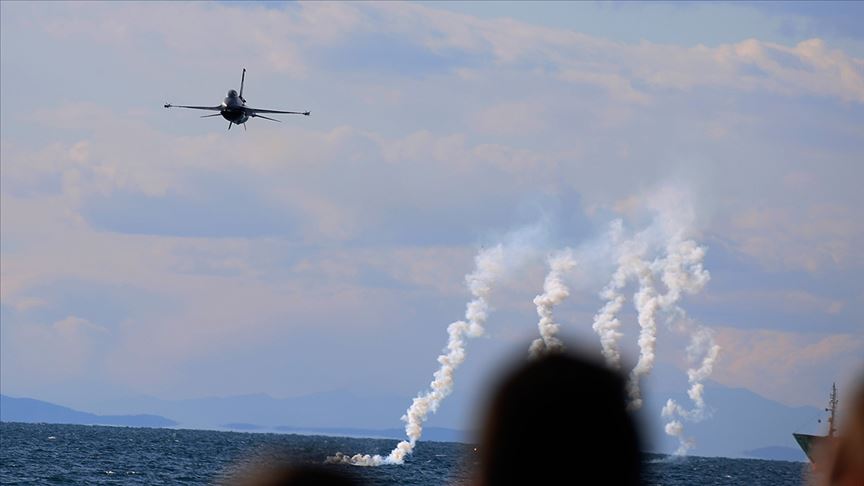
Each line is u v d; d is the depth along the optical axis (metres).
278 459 34.88
